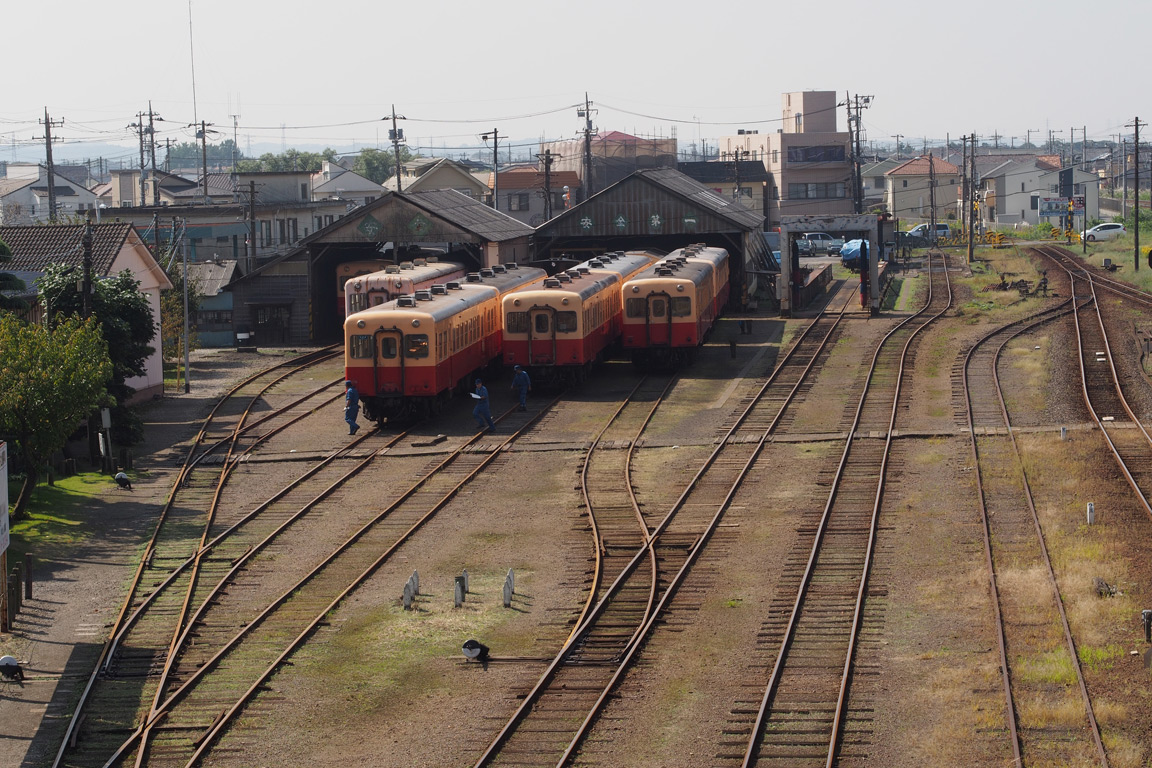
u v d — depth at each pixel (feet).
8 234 233.96
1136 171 412.57
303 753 82.43
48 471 160.35
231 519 144.05
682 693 89.51
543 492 151.74
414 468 167.12
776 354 254.88
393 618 108.06
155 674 97.40
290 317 313.94
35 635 106.52
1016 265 430.20
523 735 83.46
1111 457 152.35
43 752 83.97
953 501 137.49
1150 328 256.32
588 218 337.11
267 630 106.01
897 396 197.47
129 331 199.31
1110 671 88.53
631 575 118.01
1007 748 77.61
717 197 371.97
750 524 133.49
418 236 305.53
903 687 88.63
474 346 221.46
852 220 311.88
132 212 424.87
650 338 234.58
